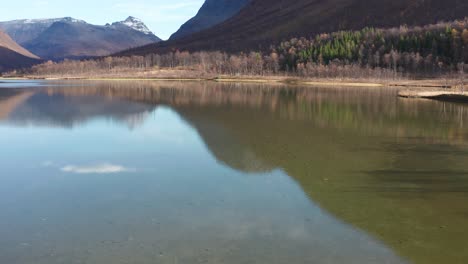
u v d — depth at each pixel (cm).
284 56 17212
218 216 1474
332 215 1481
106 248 1242
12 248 1247
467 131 3291
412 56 13250
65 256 1198
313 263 1145
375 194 1702
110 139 2925
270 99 6425
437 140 2881
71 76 19562
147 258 1180
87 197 1697
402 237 1298
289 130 3288
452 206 1562
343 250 1216
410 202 1609
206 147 2619
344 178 1922
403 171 2045
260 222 1419
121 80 15738
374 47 15050
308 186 1811
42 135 3111
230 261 1160
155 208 1560
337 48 15662
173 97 6838
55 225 1415
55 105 5406
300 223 1408
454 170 2059
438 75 12350
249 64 17062
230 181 1892
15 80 17712
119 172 2064
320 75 13550
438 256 1177
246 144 2703
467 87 8869
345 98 6644
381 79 12219
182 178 1945
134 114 4375
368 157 2336
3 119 3972
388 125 3606
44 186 1852
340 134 3108
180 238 1302
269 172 2036
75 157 2384
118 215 1496
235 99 6406
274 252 1207
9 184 1884
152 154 2441
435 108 5094
